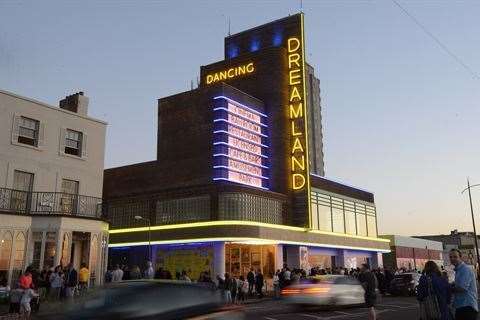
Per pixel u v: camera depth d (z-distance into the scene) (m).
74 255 27.23
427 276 9.51
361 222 55.28
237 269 39.44
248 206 39.84
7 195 25.72
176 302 8.10
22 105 27.36
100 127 31.61
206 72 52.91
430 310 9.24
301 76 46.81
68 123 29.62
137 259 41.78
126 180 47.56
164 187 44.56
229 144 42.56
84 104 31.52
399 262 68.81
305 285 20.95
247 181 43.41
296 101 46.62
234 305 9.61
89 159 30.47
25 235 24.72
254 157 44.91
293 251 43.19
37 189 27.30
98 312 7.13
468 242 100.56
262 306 25.73
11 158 26.36
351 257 52.09
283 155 45.41
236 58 50.91
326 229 48.09
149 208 43.03
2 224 23.91
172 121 46.25
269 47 48.72
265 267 40.75
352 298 21.72
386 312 20.45
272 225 39.62
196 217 39.84
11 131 26.62
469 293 8.40
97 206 29.30
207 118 43.72
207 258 38.00
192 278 38.25
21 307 17.00
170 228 39.75
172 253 39.94
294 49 48.22
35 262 24.77
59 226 25.17
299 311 20.58
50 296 21.02
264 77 48.34
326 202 49.06
